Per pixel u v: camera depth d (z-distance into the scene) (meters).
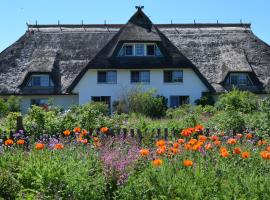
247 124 17.45
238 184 8.22
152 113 38.19
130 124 18.19
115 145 12.45
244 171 8.94
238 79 48.53
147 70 47.69
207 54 50.75
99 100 47.19
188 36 52.75
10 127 16.64
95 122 16.89
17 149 10.93
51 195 8.21
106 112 36.62
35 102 47.84
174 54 47.62
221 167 9.11
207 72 49.09
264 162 9.55
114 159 9.54
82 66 49.28
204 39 52.34
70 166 8.84
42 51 50.50
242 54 50.22
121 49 47.66
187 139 13.18
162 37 48.28
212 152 10.12
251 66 49.75
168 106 47.56
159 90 47.66
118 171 8.66
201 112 31.33
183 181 8.27
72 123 16.59
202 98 46.56
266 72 49.41
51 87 47.69
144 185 8.23
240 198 7.73
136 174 8.85
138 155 9.92
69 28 53.97
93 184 8.35
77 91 47.06
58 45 51.34
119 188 8.38
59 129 16.14
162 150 9.59
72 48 51.03
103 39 52.06
